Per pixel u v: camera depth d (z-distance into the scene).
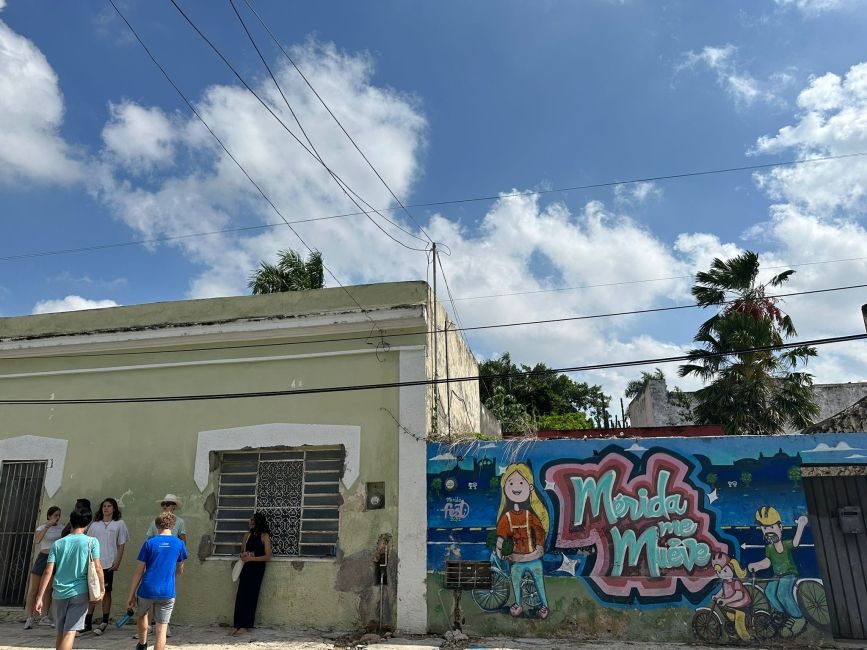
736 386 15.16
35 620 8.87
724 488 8.06
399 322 9.28
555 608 8.07
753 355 15.27
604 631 7.91
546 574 8.19
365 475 8.92
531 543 8.30
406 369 9.20
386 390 9.18
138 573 6.75
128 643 7.84
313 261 18.20
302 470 9.33
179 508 9.41
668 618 7.82
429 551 8.48
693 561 7.93
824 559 7.99
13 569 9.80
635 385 30.67
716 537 7.95
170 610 6.67
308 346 9.65
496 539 8.39
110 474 9.84
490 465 8.63
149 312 10.43
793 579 7.69
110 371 10.31
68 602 6.25
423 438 8.84
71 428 10.23
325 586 8.64
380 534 8.68
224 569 9.02
